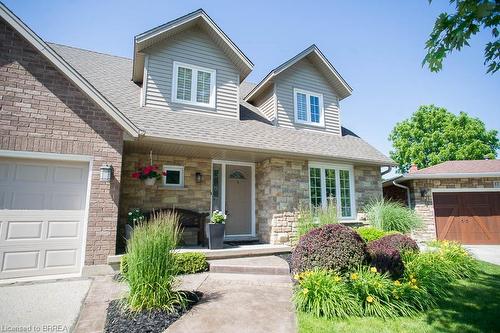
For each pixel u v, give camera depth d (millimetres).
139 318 3891
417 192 13070
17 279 5562
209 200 9070
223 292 5117
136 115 7680
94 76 9273
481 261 8445
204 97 9281
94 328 3602
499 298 5215
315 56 11297
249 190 10086
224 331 3652
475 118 27484
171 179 8766
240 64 9867
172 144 7445
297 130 10664
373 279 4695
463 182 12938
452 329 3918
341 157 9680
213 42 9695
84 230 6086
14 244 5645
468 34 3207
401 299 4594
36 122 5859
